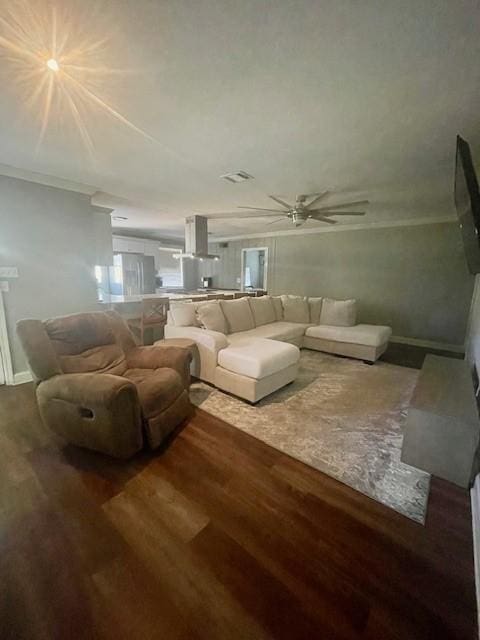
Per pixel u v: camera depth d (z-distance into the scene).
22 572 1.12
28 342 1.86
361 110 1.69
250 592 1.07
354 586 1.09
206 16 1.06
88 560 1.17
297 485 1.62
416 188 3.19
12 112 1.74
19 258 2.97
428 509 1.48
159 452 1.89
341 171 2.71
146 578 1.11
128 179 3.03
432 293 4.83
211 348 2.90
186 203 4.07
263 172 2.76
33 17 1.07
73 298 3.41
